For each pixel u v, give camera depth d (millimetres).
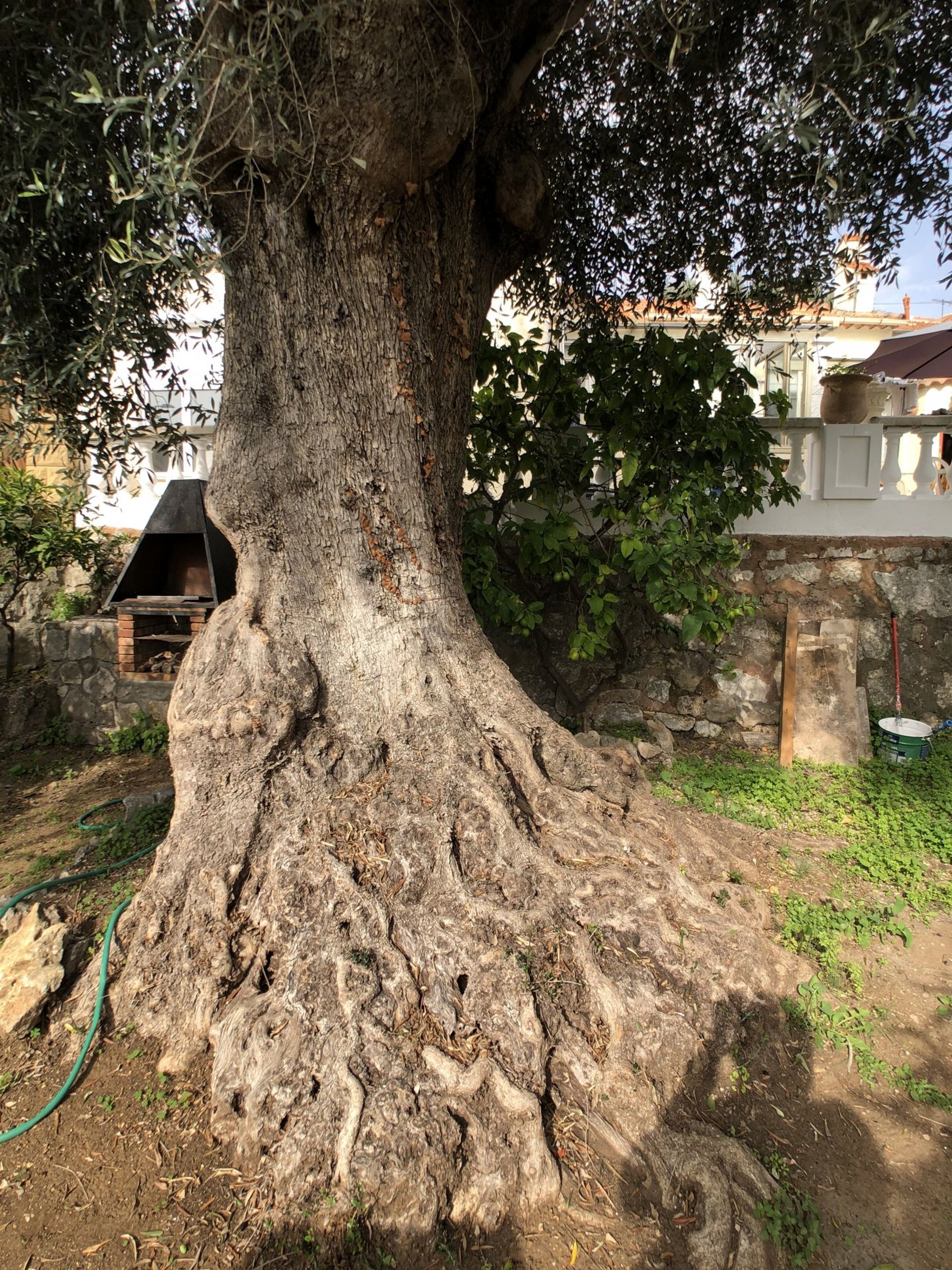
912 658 6656
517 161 4035
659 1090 2852
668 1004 3057
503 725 3777
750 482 5859
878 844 4863
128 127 3498
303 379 3514
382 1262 2338
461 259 3830
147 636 6395
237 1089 2746
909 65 4410
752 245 6086
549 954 3100
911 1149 2809
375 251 3373
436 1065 2678
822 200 4859
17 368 4059
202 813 3441
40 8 3123
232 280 3537
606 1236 2453
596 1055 2896
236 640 3703
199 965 3160
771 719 6527
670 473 5762
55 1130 2783
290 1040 2775
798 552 6633
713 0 3949
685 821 4328
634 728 6398
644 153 5793
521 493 6070
